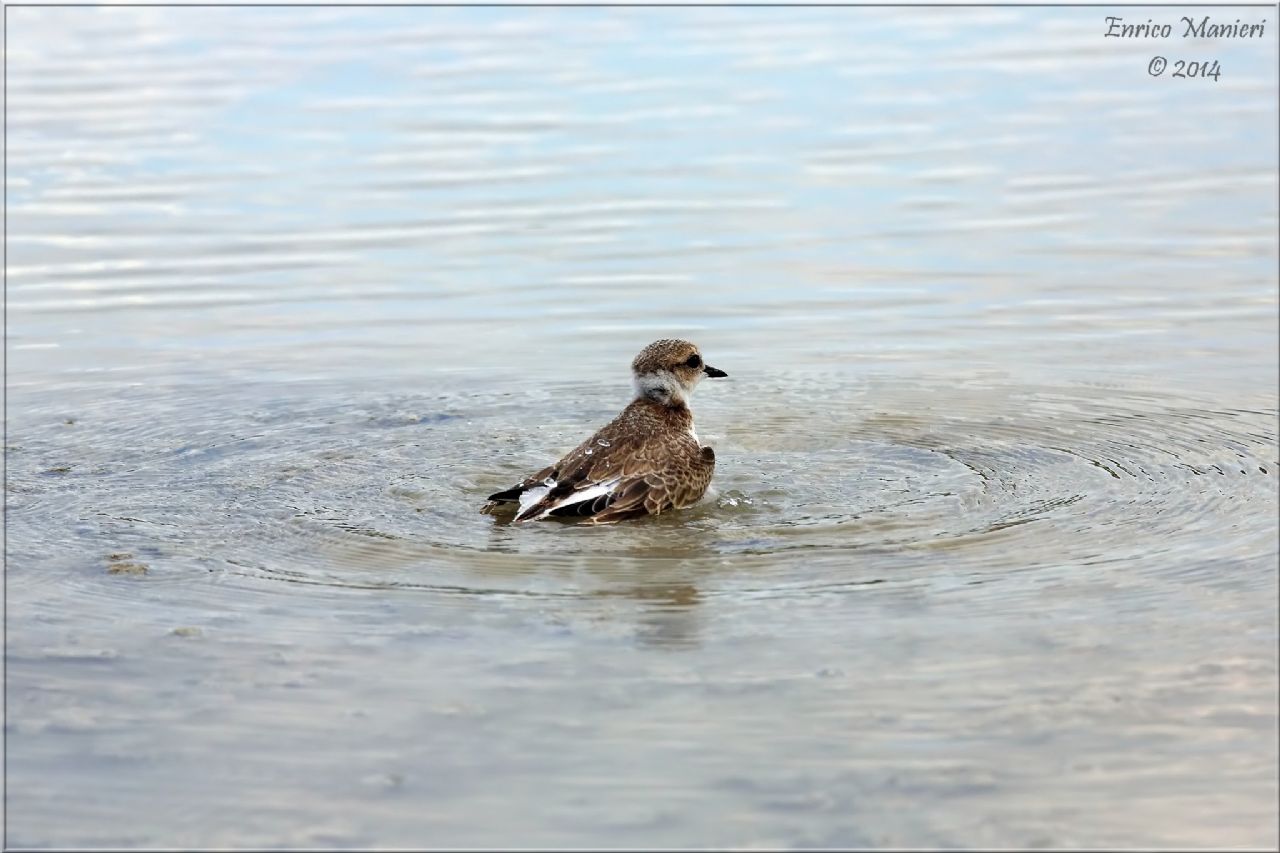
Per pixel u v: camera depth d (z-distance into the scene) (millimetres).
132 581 13633
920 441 17688
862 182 27375
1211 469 16406
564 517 15398
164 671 11789
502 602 13109
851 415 18688
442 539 14727
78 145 29188
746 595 13211
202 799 10055
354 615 12844
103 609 13008
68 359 20891
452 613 12867
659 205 26484
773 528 14953
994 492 15852
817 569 13789
